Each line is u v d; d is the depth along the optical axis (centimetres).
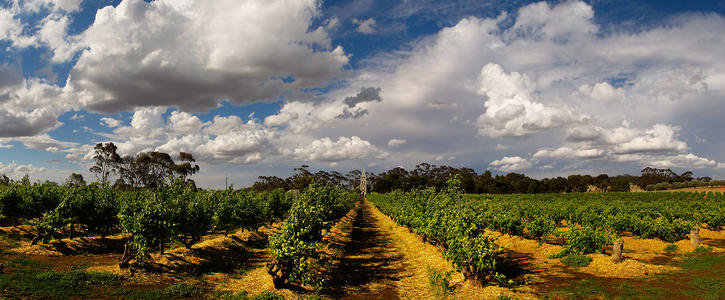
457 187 1520
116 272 1112
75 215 1518
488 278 1148
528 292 1049
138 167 6750
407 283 1246
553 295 998
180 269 1245
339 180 12875
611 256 1345
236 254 1642
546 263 1417
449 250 1186
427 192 2556
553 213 2486
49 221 1372
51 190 1759
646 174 11069
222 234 2195
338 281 1271
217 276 1249
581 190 9350
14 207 1655
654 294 962
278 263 1129
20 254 1244
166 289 1028
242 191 2580
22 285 900
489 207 1625
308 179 9612
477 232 1204
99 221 1603
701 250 1503
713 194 5153
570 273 1237
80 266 1210
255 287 1159
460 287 1123
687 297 929
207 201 1839
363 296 1107
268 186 10306
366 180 15225
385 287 1201
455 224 1229
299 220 1216
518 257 1577
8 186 1781
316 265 1389
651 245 1736
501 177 9388
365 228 3091
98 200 1656
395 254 1789
